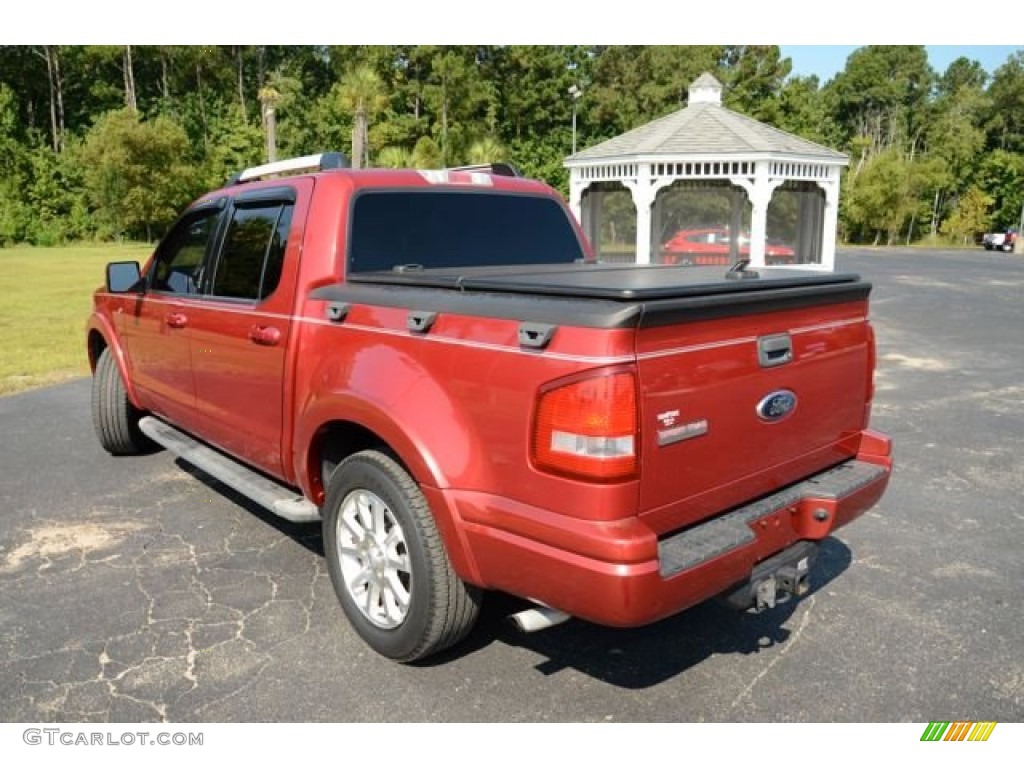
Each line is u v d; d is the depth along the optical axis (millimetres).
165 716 3080
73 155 60438
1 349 11547
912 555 4520
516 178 4828
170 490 5594
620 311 2504
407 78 59312
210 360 4473
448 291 3113
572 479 2592
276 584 4152
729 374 2855
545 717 3082
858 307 3512
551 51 63594
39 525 4953
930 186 73062
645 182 18219
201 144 64500
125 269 5348
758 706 3145
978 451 6523
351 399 3279
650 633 3693
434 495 2971
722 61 75500
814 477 3422
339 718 3072
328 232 3783
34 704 3154
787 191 19203
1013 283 24188
